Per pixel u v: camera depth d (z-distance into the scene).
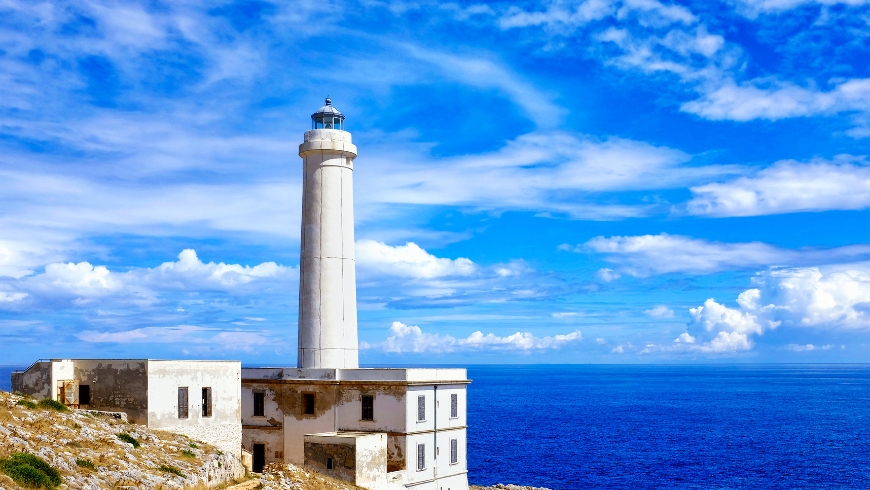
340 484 56.50
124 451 43.50
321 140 72.06
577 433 158.62
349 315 72.19
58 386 52.31
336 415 66.38
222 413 55.59
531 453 129.50
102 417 50.09
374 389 65.06
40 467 35.97
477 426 172.88
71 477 36.97
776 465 116.00
